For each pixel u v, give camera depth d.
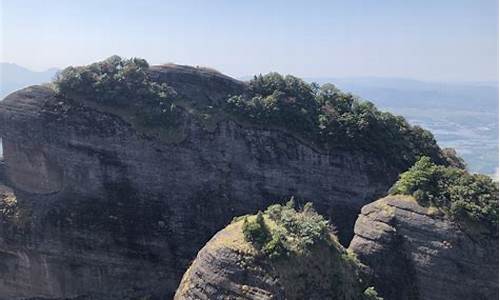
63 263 84.06
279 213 55.47
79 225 83.06
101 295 83.62
